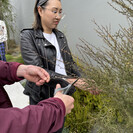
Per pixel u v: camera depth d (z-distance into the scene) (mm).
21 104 2152
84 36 1815
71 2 2104
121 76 526
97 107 1392
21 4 4852
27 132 336
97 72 589
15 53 4492
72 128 1462
